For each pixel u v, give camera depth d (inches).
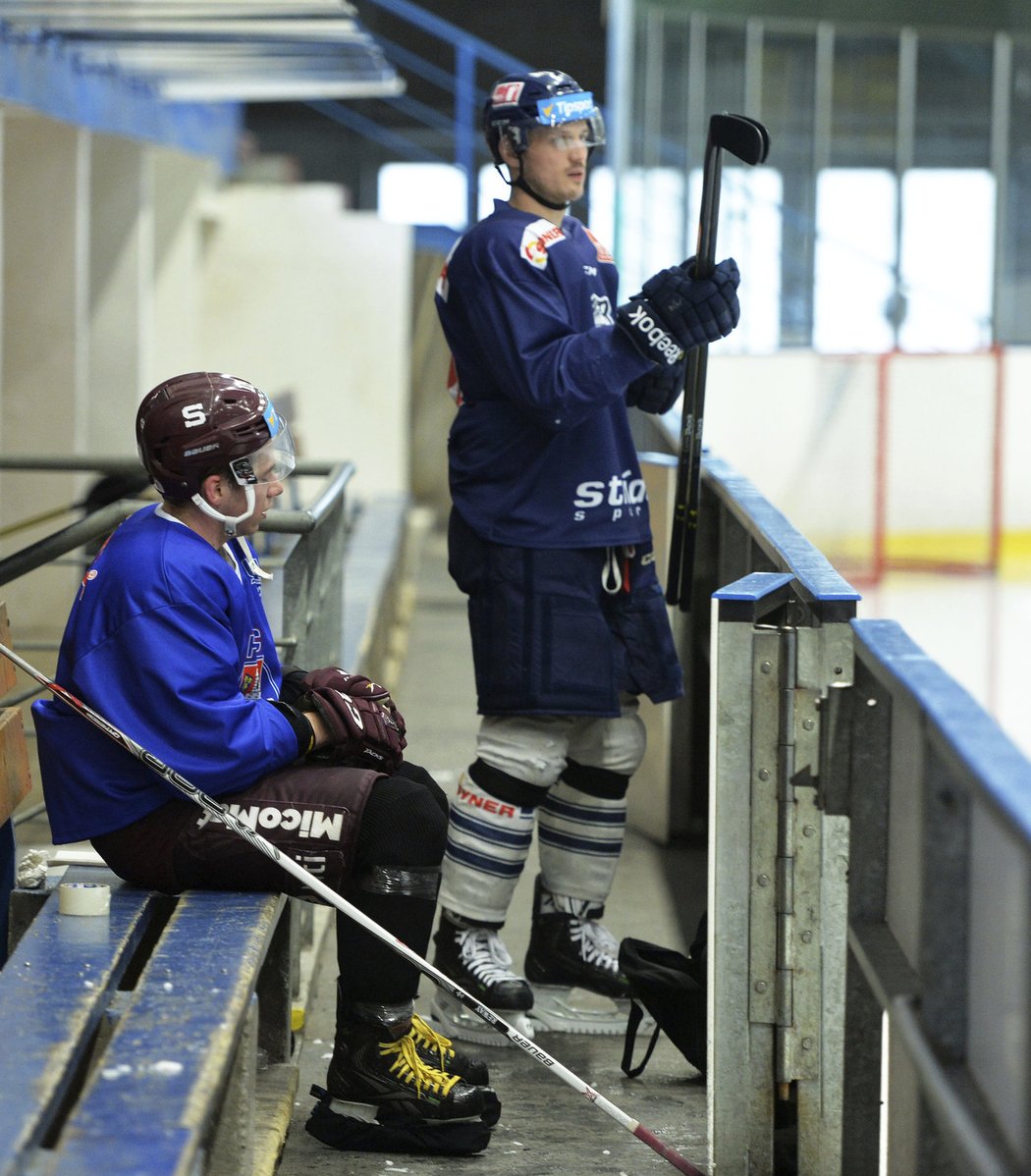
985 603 1923.0
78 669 404.5
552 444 510.9
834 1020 403.9
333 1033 538.6
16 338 1375.5
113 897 414.9
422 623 1422.2
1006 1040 260.1
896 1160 335.6
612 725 542.3
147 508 425.4
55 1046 326.3
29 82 1171.9
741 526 649.0
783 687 397.1
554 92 508.4
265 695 445.4
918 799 317.4
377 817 425.1
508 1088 494.3
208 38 1248.8
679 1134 460.1
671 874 729.0
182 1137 285.6
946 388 1918.1
